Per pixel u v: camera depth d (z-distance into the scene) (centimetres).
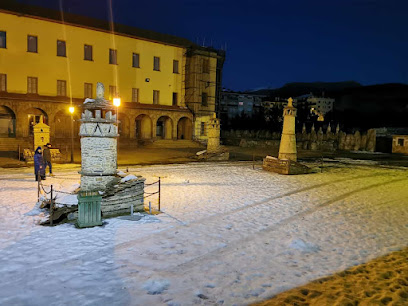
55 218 996
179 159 3061
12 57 3538
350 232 975
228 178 1956
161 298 568
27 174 1894
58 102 3762
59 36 3834
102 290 588
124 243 822
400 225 1060
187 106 4984
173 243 834
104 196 1041
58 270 661
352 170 2470
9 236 846
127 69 4384
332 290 612
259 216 1123
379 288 625
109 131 1142
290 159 2283
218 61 5269
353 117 9362
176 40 5003
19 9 3609
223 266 707
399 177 2141
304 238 908
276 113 8300
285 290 609
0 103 3406
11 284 598
